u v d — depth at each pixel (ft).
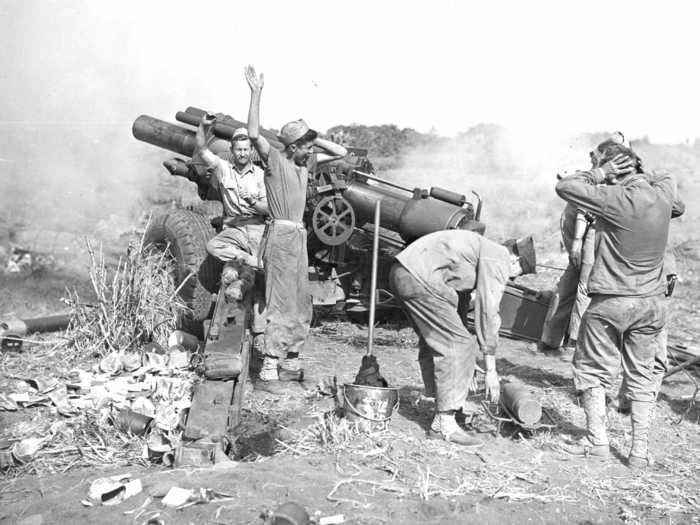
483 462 14.62
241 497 12.34
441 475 13.80
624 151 15.42
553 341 23.80
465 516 12.10
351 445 15.06
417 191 24.30
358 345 24.99
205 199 25.52
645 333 14.98
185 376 18.70
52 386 17.99
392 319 28.63
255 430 16.02
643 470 14.74
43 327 22.68
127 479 13.04
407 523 11.75
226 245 21.57
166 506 11.99
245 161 21.85
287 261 19.25
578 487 13.71
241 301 20.13
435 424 15.76
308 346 24.58
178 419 15.08
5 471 13.89
